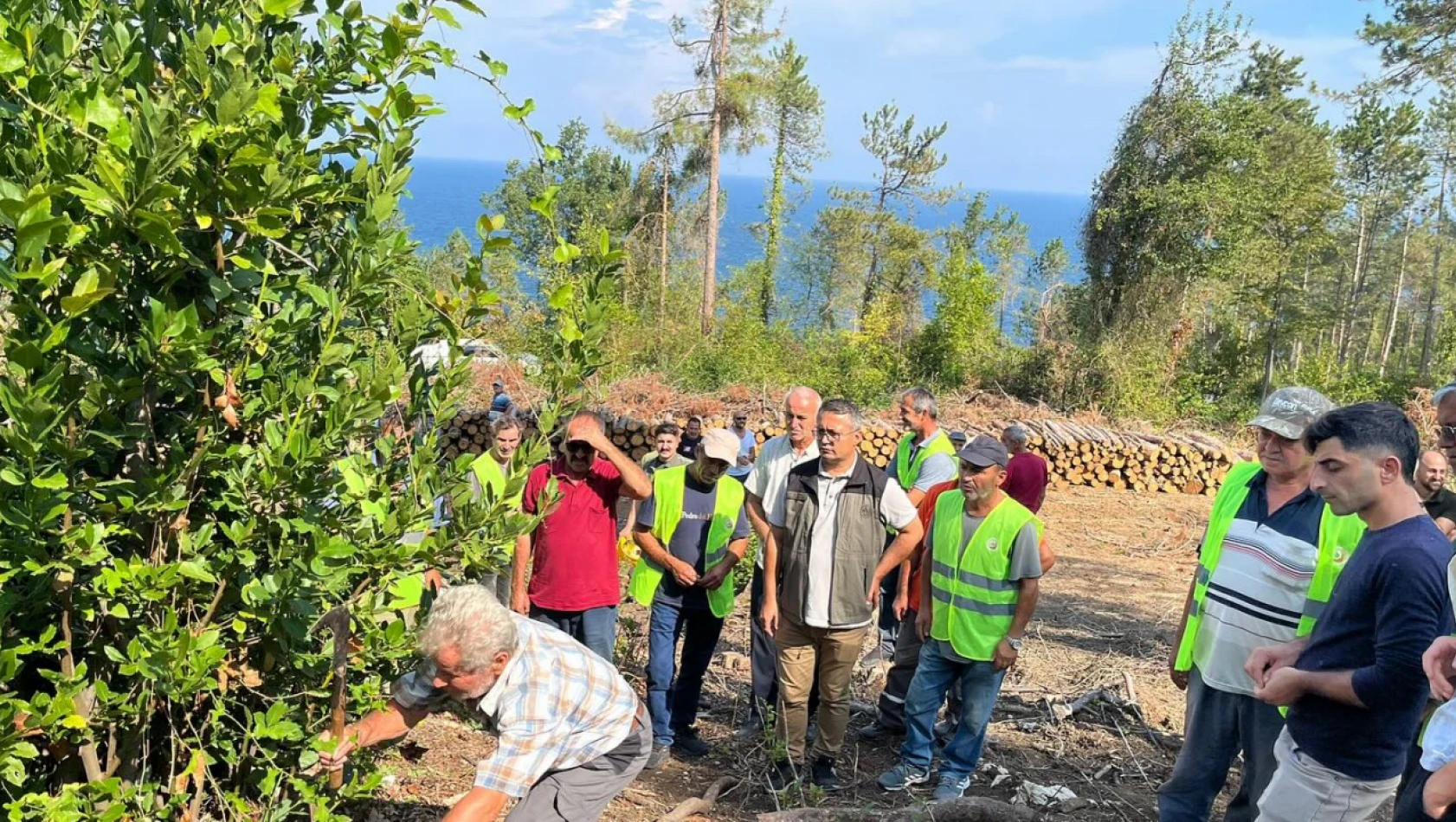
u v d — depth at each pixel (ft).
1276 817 10.28
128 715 8.86
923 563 16.55
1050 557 15.55
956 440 26.45
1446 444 13.57
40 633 8.68
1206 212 85.25
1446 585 9.07
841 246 125.08
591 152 136.15
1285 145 101.71
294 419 8.34
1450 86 46.52
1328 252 159.84
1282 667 10.26
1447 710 7.96
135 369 7.95
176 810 9.36
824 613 15.25
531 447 9.80
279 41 8.46
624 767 10.53
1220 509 12.50
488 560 9.88
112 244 7.50
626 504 35.65
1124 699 19.90
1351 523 11.11
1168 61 88.48
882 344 93.61
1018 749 17.84
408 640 10.19
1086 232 93.20
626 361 69.67
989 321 90.74
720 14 93.20
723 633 24.75
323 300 8.55
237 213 7.77
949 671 15.94
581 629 16.47
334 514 8.96
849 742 18.22
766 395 59.11
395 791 14.25
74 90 7.28
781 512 16.17
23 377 7.18
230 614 9.18
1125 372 76.48
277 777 9.36
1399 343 209.77
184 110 7.79
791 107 114.83
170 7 8.77
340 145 9.12
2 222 6.94
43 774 9.21
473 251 9.84
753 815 15.01
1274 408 11.53
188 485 8.93
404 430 9.76
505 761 9.58
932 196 122.62
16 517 7.20
